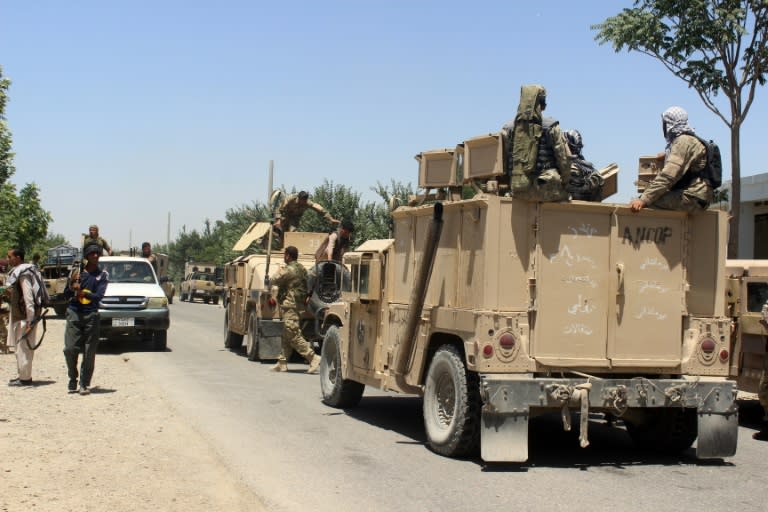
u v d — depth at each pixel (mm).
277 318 16750
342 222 15031
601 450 8891
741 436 10297
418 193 9430
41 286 12648
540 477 7406
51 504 6051
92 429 9031
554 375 7871
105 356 17469
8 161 29984
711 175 8070
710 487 7203
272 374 14812
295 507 6270
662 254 8109
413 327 8719
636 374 8141
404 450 8445
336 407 11188
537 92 7504
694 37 17047
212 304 52281
